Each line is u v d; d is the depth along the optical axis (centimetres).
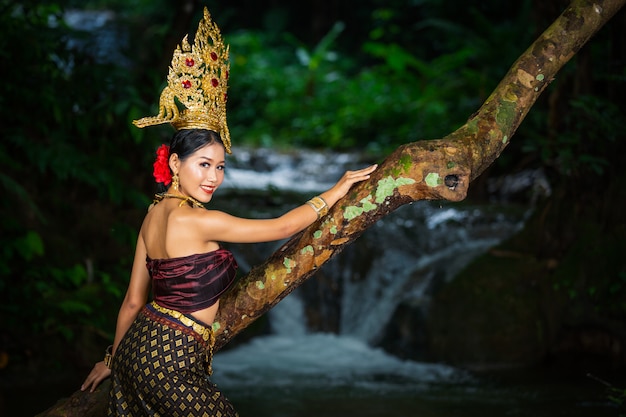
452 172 273
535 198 815
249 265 690
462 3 1511
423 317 620
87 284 606
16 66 624
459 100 1133
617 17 542
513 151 879
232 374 569
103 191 633
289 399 498
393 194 278
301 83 1420
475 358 595
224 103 275
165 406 254
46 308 566
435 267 670
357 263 713
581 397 494
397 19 1652
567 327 581
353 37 1738
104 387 298
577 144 599
